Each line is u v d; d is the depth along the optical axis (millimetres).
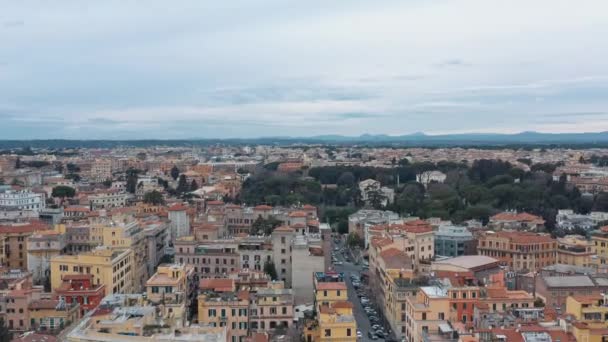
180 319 195625
